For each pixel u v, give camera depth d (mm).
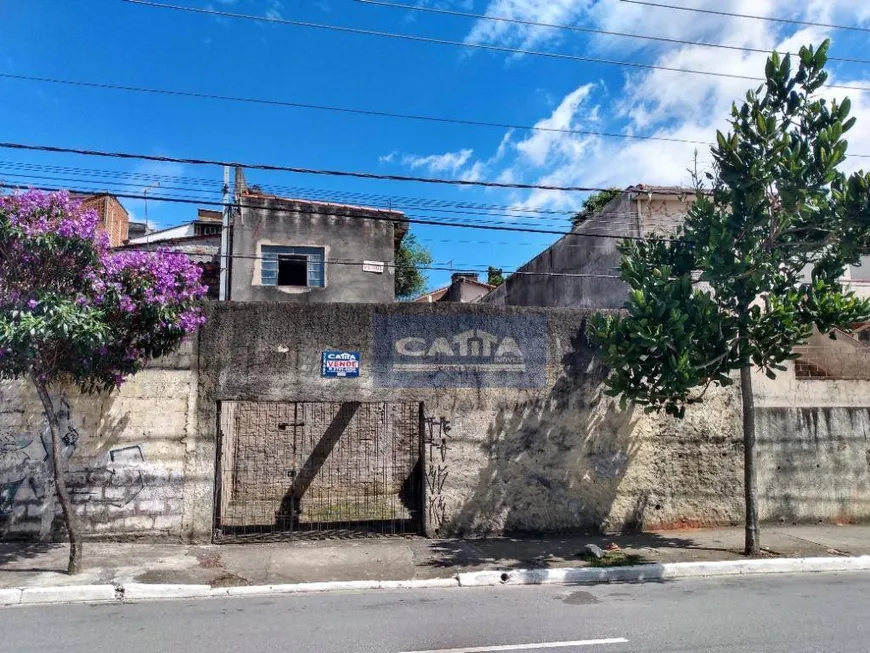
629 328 8531
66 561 8406
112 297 7824
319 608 6812
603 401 10805
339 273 18203
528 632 5848
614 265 15031
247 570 8258
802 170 7957
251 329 10047
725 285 8883
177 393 9820
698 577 8438
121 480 9578
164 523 9586
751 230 8633
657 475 10883
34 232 7109
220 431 10258
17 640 5668
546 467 10508
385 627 6043
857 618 6301
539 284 20188
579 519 10508
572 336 10844
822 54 8195
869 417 12000
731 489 11164
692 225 9961
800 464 11570
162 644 5535
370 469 14820
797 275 10406
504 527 10273
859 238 8586
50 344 7520
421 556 9023
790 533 10648
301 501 14172
